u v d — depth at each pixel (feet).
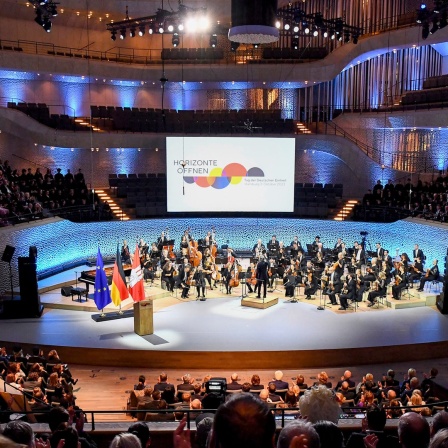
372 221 85.51
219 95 107.04
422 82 96.02
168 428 23.34
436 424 11.90
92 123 92.84
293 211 87.51
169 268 67.67
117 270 57.36
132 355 50.39
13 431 9.44
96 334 54.54
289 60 98.63
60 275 74.79
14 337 53.57
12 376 33.37
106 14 98.32
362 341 52.47
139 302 53.78
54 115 89.92
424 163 89.10
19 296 62.64
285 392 39.24
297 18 73.61
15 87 92.58
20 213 70.69
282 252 72.38
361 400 32.89
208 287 71.31
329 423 10.46
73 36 101.19
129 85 103.91
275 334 54.39
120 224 85.92
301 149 96.53
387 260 67.10
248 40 28.22
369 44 92.99
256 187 86.63
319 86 105.60
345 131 98.32
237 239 90.89
